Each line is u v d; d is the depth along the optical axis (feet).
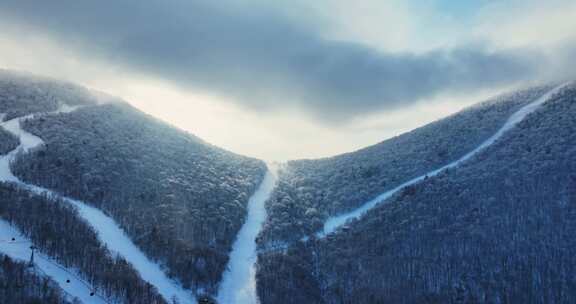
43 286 563.07
